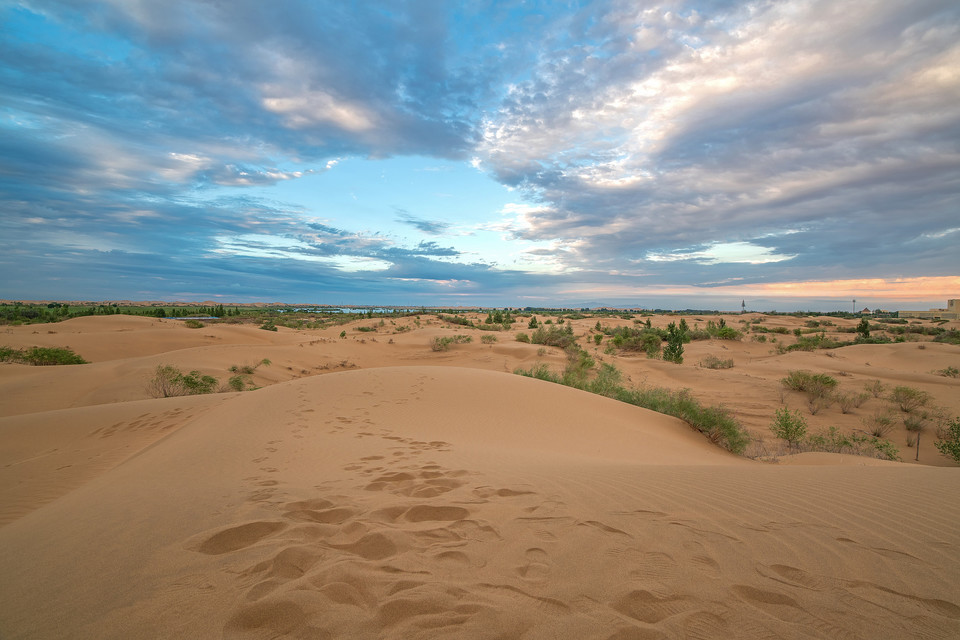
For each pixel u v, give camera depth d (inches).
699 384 952.3
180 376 762.2
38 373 836.0
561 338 1596.9
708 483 183.9
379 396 468.4
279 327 2440.9
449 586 96.3
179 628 81.0
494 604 89.1
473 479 197.0
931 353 1212.5
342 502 159.6
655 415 523.8
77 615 86.0
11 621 85.0
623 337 1631.4
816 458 400.2
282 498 163.2
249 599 90.1
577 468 226.2
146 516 143.7
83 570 105.7
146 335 1537.9
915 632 81.1
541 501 158.1
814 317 3860.7
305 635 79.0
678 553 113.2
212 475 224.4
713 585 97.2
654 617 85.3
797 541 121.0
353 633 79.5
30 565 110.9
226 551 115.4
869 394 808.3
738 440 462.9
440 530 130.1
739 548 116.3
